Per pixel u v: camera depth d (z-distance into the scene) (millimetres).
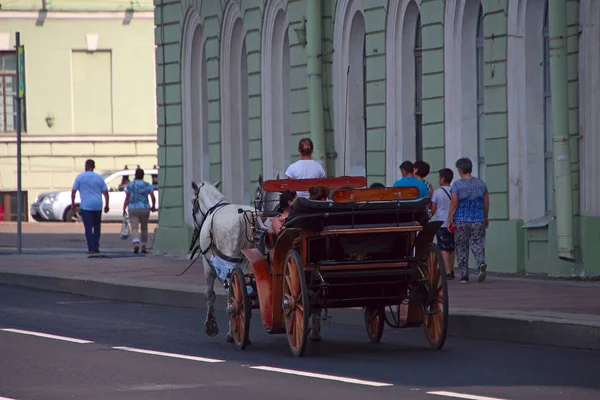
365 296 26578
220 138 56906
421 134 46188
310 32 49250
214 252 29297
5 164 99875
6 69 100312
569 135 38469
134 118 101688
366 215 25672
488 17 41969
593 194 38219
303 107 50969
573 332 26516
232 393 21094
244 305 27438
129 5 101312
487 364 24266
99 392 21375
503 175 41562
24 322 33281
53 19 100250
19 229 57094
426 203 25812
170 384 22172
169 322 33688
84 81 101125
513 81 41281
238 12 55531
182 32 59250
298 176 31594
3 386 22094
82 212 55156
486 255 42312
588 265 38219
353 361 25125
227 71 56594
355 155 49469
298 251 26359
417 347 27328
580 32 38219
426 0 44438
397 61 46062
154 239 60188
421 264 26297
